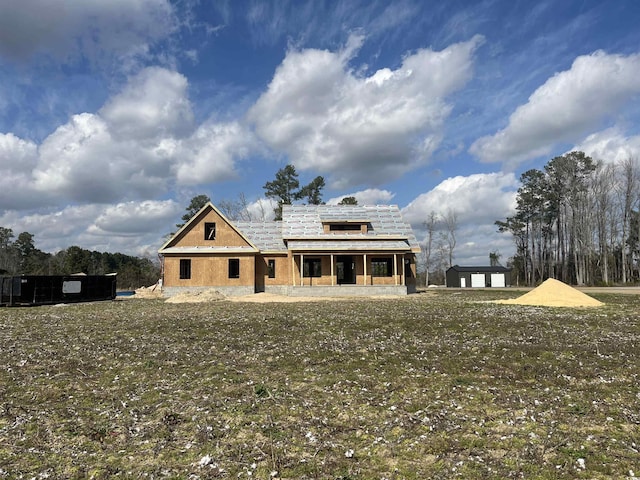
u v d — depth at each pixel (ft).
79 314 67.82
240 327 49.75
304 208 130.52
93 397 25.88
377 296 107.45
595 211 193.26
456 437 19.60
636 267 198.29
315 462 17.39
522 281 238.27
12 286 84.23
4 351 38.45
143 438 19.99
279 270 116.26
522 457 17.57
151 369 31.86
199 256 111.75
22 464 17.54
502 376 28.91
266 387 27.25
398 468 16.88
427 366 31.55
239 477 16.34
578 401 23.94
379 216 128.47
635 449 18.22
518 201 227.20
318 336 43.93
